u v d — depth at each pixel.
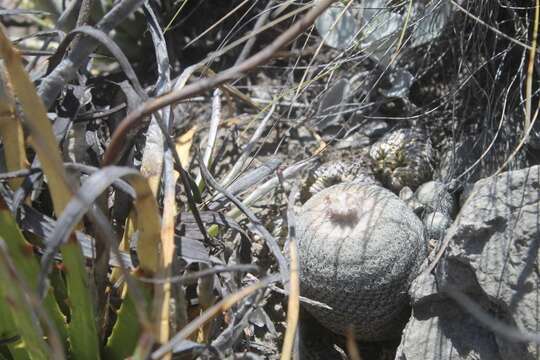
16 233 0.32
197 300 0.36
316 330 0.43
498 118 0.46
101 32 0.32
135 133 0.35
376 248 0.38
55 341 0.28
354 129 0.50
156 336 0.30
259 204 0.47
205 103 0.52
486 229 0.37
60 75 0.34
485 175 0.45
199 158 0.38
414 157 0.46
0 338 0.33
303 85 0.48
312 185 0.46
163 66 0.39
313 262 0.39
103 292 0.34
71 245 0.31
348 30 0.48
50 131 0.29
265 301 0.43
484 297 0.37
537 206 0.36
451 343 0.37
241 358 0.35
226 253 0.40
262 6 0.54
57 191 0.30
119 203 0.36
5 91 0.32
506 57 0.47
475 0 0.46
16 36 0.56
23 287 0.28
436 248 0.40
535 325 0.35
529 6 0.47
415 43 0.47
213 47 0.54
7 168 0.34
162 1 0.54
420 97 0.50
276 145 0.50
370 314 0.39
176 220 0.36
